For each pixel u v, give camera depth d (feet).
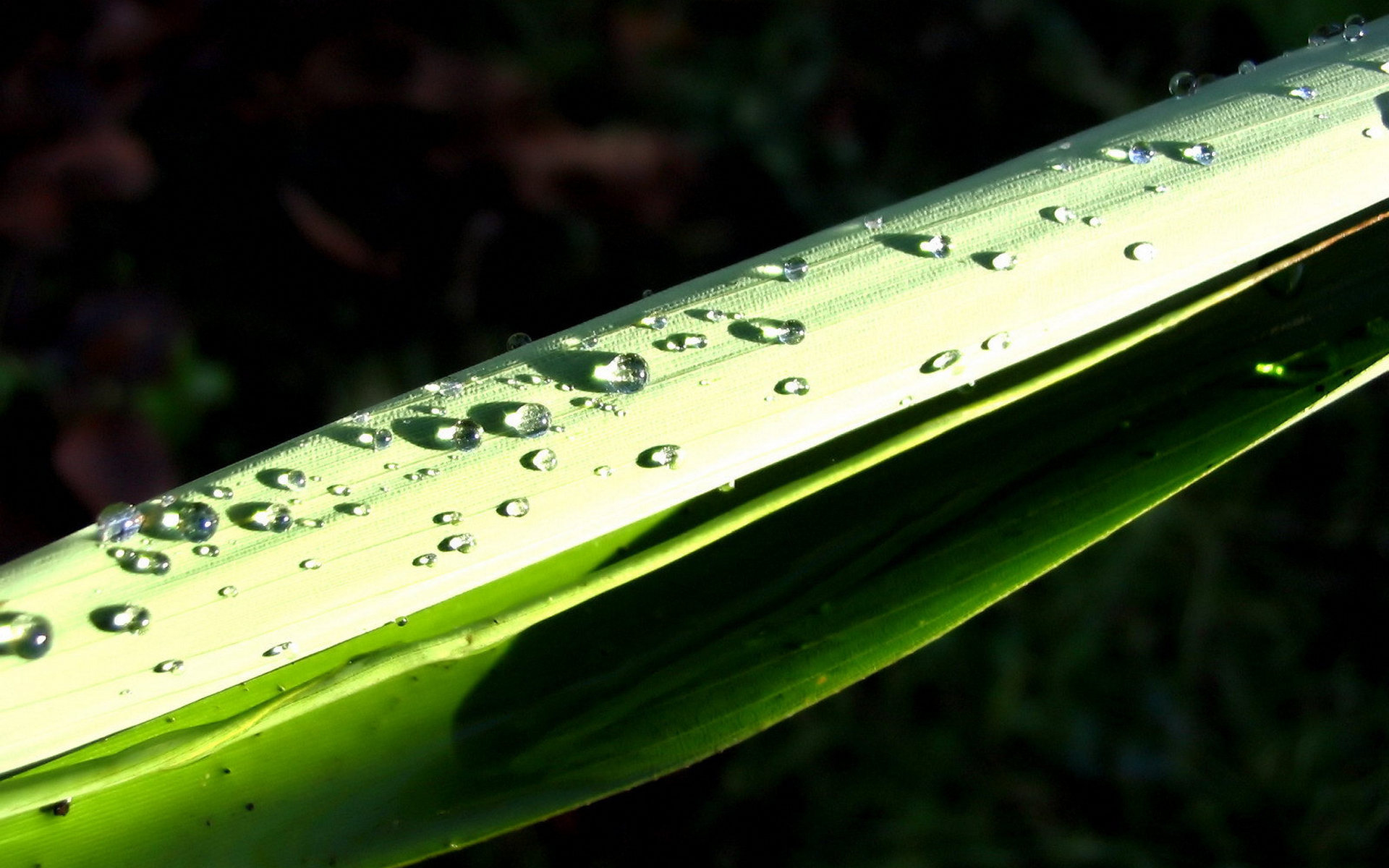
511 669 1.16
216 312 2.00
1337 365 1.15
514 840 1.77
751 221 2.22
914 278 1.09
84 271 1.95
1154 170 1.10
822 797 1.80
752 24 2.39
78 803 1.13
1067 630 1.92
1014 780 1.82
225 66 2.01
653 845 1.78
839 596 1.16
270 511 1.07
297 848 1.14
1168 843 1.76
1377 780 1.79
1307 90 1.12
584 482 1.07
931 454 1.17
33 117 1.89
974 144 2.33
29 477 1.81
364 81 2.06
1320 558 1.97
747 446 1.08
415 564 1.07
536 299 2.12
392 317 2.06
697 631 1.16
